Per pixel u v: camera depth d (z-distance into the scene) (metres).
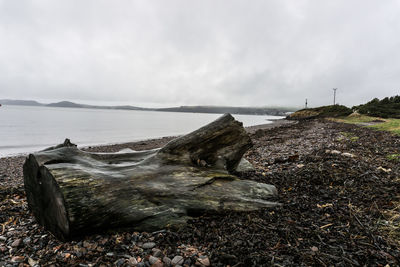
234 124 7.38
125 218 4.70
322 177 7.53
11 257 3.95
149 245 4.23
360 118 47.75
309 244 4.11
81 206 4.27
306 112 89.62
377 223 4.69
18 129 47.56
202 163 6.78
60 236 4.47
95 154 6.23
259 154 14.13
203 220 5.12
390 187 6.51
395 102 64.00
